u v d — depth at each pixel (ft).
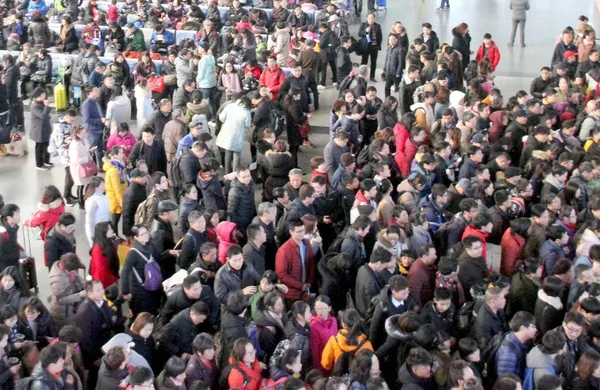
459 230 33.40
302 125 50.98
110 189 40.40
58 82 61.72
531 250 32.24
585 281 28.99
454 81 54.54
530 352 25.45
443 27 81.41
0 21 72.13
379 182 36.50
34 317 27.78
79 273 31.30
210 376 25.76
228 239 33.04
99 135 48.75
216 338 27.96
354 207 35.37
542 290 28.14
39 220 35.94
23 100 62.28
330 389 23.20
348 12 81.05
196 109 47.91
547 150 41.19
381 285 29.63
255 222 34.14
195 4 78.59
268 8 79.00
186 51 57.52
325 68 62.34
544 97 49.67
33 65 62.13
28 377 24.62
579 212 36.47
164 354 27.58
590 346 26.66
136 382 23.16
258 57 64.69
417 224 32.65
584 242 31.83
